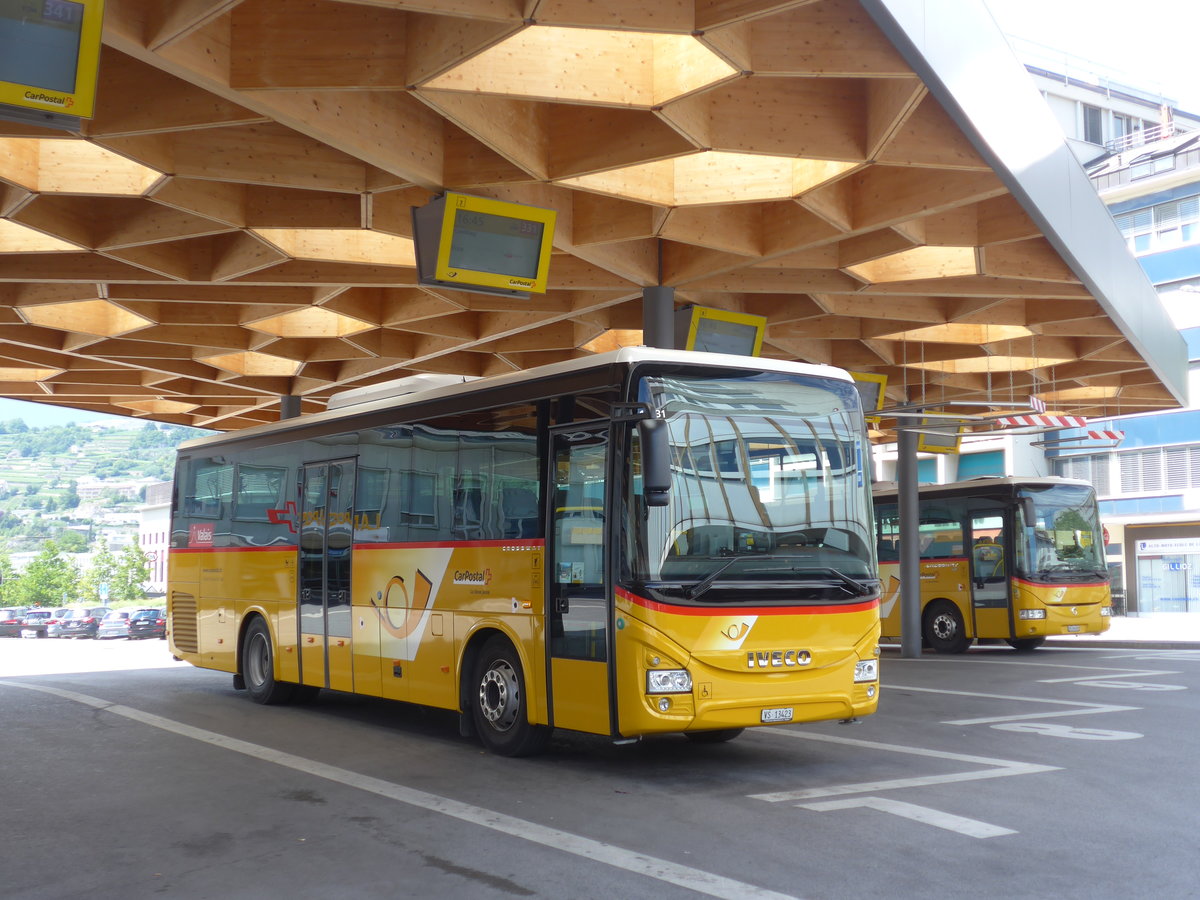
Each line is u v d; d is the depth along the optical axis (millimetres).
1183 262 43719
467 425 11562
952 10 10773
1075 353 22188
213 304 20000
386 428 12984
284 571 14844
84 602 113625
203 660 16891
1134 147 54094
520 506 10633
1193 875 6445
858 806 8320
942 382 25469
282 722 13555
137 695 16875
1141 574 45000
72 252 15500
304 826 7844
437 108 10500
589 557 9672
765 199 13109
